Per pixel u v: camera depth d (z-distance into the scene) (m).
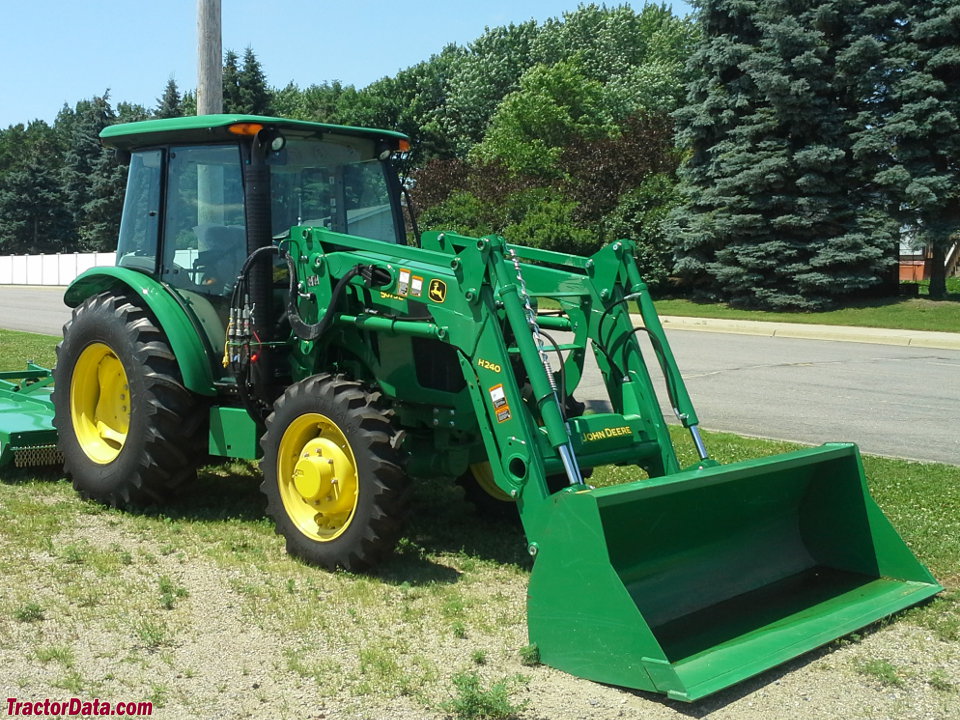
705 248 25.45
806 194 23.39
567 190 29.75
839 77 23.17
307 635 4.42
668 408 10.52
